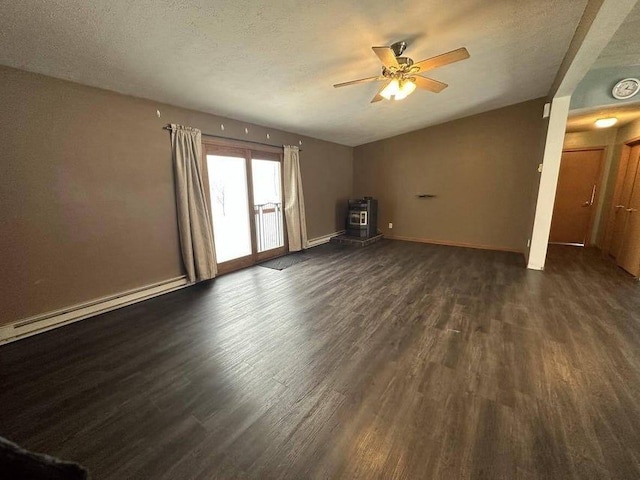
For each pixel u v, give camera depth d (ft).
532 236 13.07
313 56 8.60
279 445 4.45
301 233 17.43
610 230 15.14
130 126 9.58
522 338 7.36
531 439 4.45
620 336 7.37
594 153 16.60
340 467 4.08
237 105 11.57
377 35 7.86
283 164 16.10
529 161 15.72
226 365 6.49
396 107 14.38
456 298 9.98
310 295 10.53
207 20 6.41
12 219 7.40
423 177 19.34
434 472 3.98
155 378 6.07
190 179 11.26
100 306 9.15
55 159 8.01
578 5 7.14
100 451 4.39
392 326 8.12
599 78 11.00
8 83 7.11
